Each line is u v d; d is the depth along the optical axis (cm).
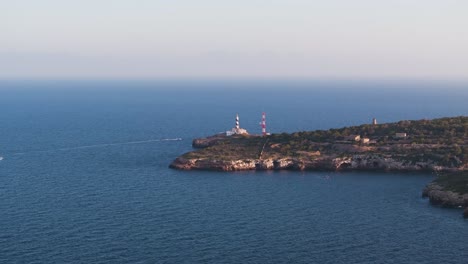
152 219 16488
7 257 13300
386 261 13312
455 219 16775
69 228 15512
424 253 13862
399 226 16050
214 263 13100
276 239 14812
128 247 14062
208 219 16575
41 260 13150
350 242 14638
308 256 13588
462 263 13212
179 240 14638
